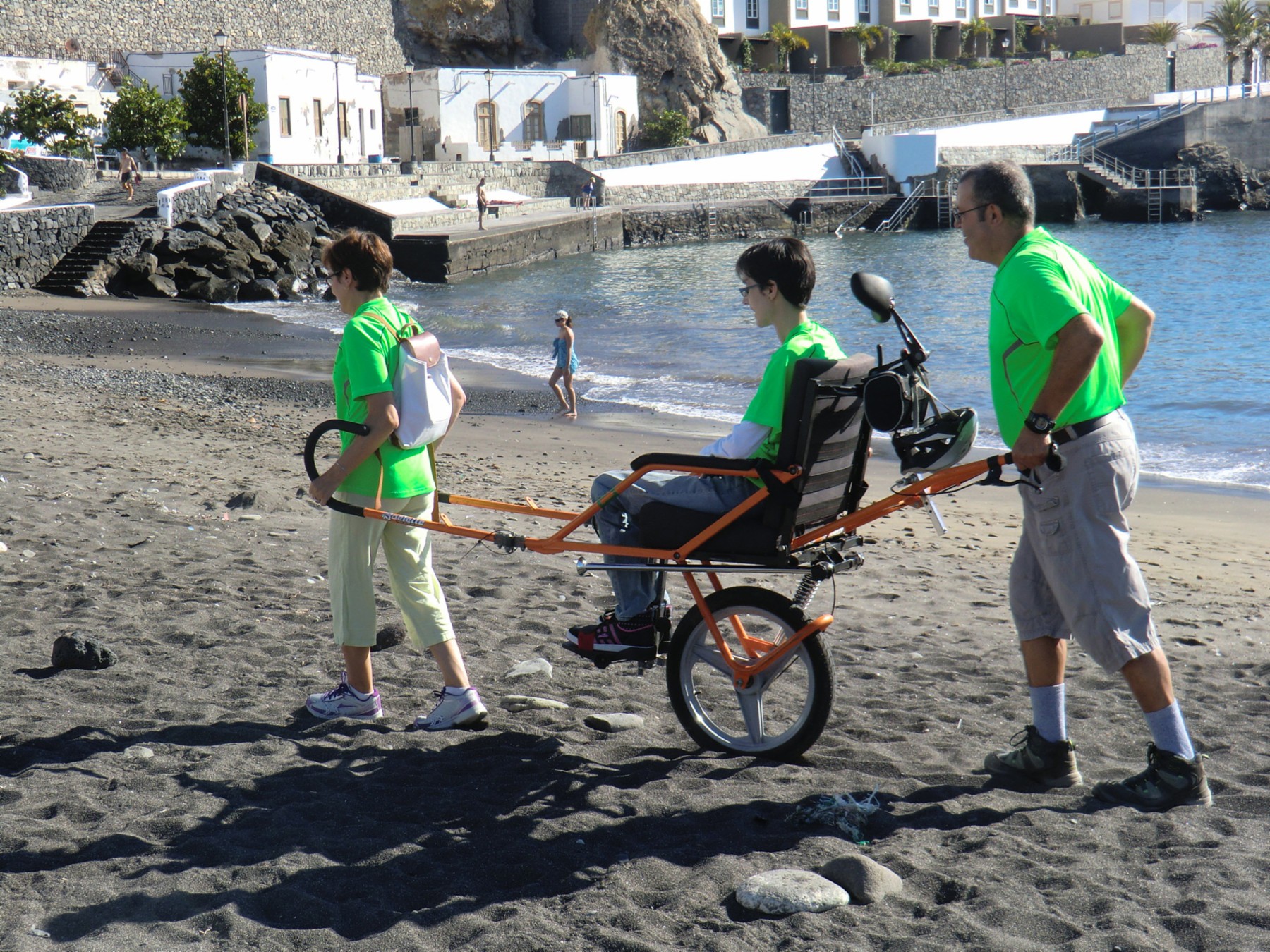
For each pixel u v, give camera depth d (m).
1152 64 94.88
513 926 2.95
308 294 37.50
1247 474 12.77
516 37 77.62
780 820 3.68
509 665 5.30
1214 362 22.02
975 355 24.03
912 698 5.07
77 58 53.94
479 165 59.28
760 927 2.97
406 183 54.56
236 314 31.36
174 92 53.16
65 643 4.87
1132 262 45.72
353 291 4.21
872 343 26.23
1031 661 4.01
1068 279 3.58
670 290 39.03
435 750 4.23
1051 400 3.47
